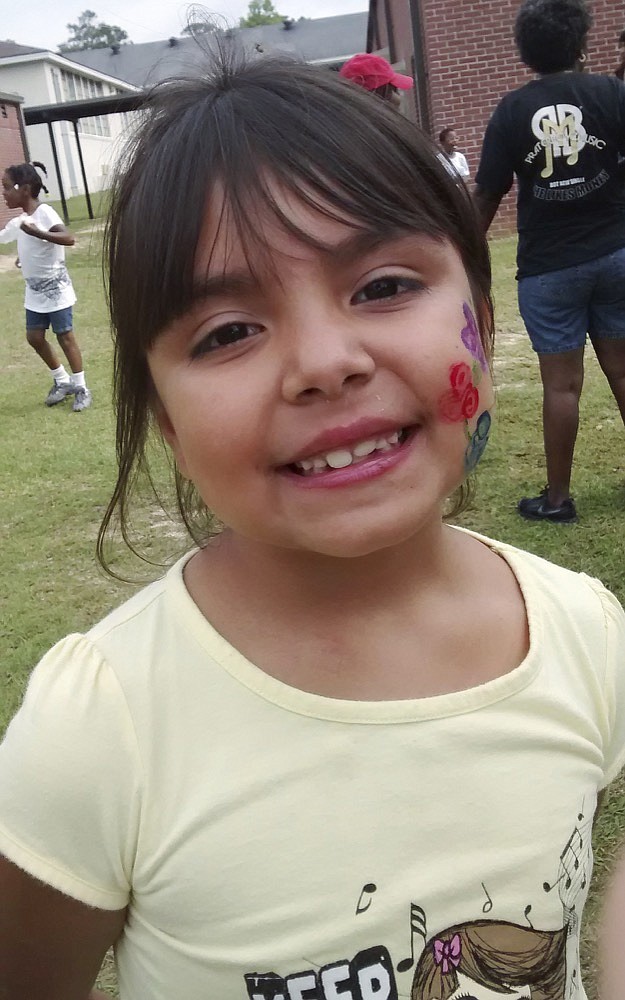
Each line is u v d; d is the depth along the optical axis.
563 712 1.00
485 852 0.92
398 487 0.84
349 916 0.88
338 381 0.79
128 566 3.71
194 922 0.90
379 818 0.90
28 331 6.29
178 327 0.85
